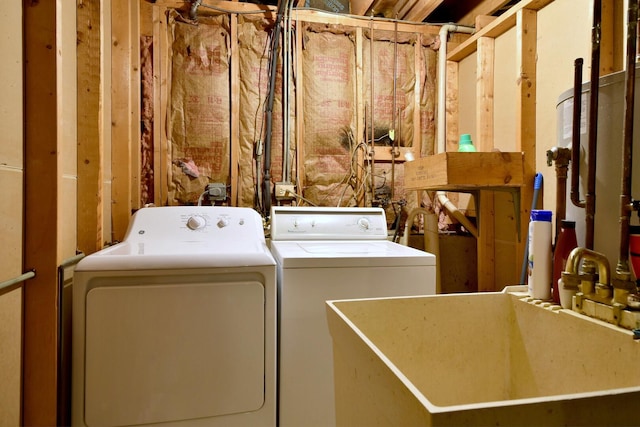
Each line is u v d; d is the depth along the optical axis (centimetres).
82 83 150
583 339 71
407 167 207
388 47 250
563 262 82
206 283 126
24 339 113
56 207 115
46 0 113
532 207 169
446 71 250
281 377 138
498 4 225
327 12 241
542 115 174
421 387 81
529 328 84
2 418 102
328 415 141
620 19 138
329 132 241
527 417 42
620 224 72
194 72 225
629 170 72
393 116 250
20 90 109
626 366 63
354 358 61
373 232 201
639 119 78
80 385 116
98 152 153
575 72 87
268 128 230
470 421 40
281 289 141
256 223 182
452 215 236
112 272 119
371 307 79
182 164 223
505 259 204
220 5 229
